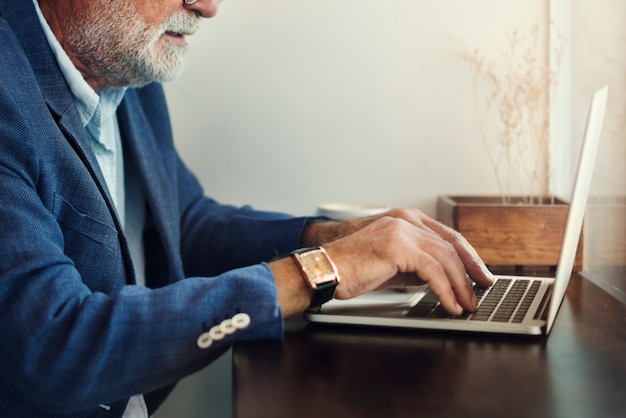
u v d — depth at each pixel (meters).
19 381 0.85
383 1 1.61
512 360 0.83
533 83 1.60
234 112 1.67
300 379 0.77
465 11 1.60
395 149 1.65
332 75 1.64
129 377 0.85
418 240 0.99
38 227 0.93
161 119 1.48
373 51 1.63
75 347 0.84
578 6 1.51
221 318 0.88
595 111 0.88
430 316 0.96
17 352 0.84
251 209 1.53
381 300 1.04
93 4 1.19
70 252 1.07
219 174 1.69
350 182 1.67
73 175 1.07
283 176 1.68
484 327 0.92
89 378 0.84
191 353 0.86
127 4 1.19
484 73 1.61
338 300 1.04
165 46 1.23
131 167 1.44
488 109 1.62
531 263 1.42
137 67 1.23
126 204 1.44
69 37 1.21
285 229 1.39
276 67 1.65
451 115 1.63
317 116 1.66
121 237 1.13
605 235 1.27
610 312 1.04
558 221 1.41
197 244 1.48
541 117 1.61
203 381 1.45
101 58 1.22
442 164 1.65
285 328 0.95
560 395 0.72
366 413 0.68
